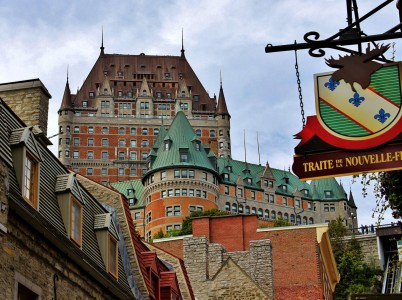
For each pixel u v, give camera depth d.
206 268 43.81
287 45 14.67
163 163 179.62
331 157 14.94
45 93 26.36
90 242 23.17
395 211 18.98
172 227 175.00
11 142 18.64
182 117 187.88
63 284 20.19
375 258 122.56
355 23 14.26
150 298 28.28
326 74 15.19
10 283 17.20
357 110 14.92
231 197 194.00
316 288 48.19
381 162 14.70
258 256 44.09
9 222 17.44
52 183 21.30
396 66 14.89
